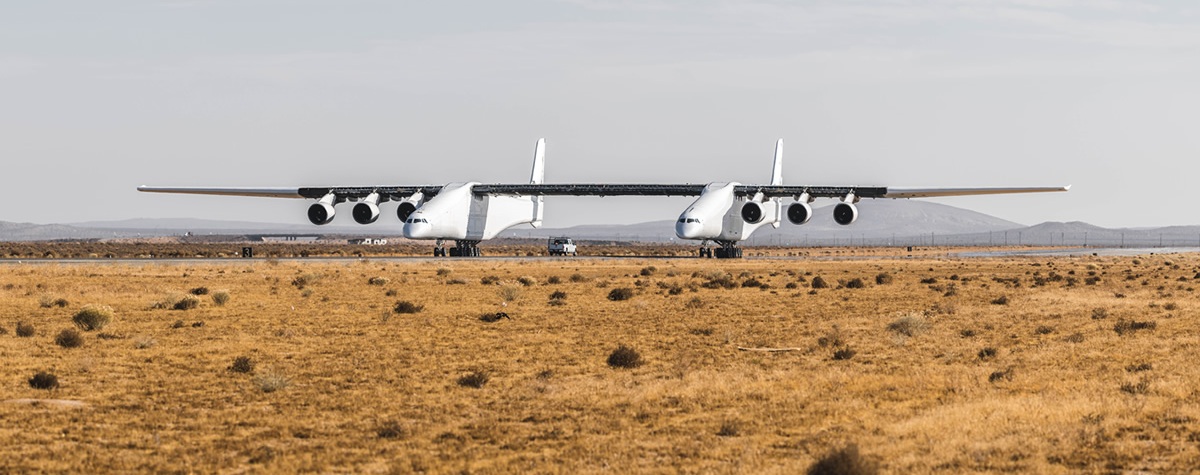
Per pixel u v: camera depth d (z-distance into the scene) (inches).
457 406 1590.8
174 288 4416.8
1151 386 1697.8
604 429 1409.9
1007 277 6008.9
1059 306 3582.7
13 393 1676.9
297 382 1830.7
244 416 1504.7
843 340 2479.1
